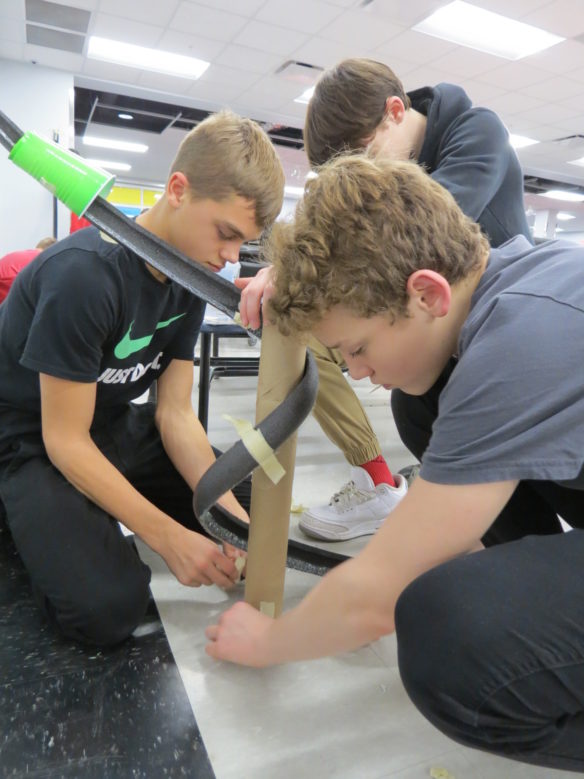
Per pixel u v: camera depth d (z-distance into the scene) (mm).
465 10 3707
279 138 7102
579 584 490
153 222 915
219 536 828
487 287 540
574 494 773
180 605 933
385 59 4488
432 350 550
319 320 522
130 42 4504
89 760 629
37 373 926
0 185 5059
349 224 484
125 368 987
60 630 846
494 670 473
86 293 810
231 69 4961
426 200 507
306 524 1253
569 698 481
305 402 657
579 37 3939
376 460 1292
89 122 6742
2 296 2590
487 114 1086
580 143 6570
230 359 2717
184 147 865
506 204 1120
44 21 4211
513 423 450
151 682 754
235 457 659
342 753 655
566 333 462
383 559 512
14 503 890
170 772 618
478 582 493
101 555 835
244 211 858
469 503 468
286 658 610
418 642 500
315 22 3951
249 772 623
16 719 680
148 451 1151
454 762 650
